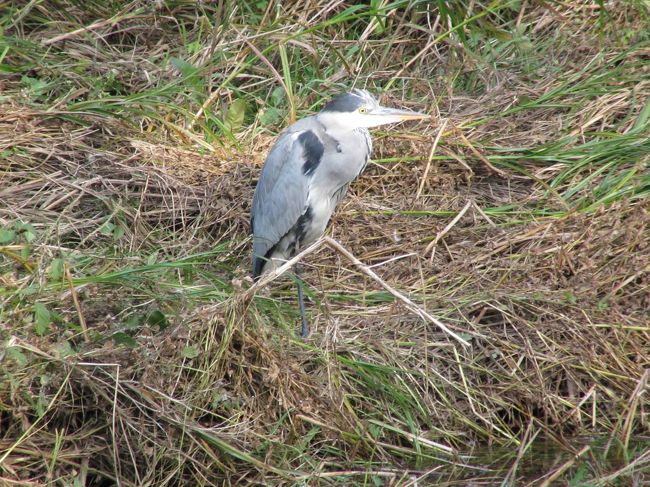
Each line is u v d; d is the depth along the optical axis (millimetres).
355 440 8625
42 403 7859
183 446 8203
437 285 10289
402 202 11328
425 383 9227
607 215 10570
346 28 14414
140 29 14086
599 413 9250
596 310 9727
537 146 11789
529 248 10422
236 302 8578
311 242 10844
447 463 8602
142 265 9961
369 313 9844
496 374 9383
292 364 8680
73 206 11031
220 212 11172
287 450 8352
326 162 10383
